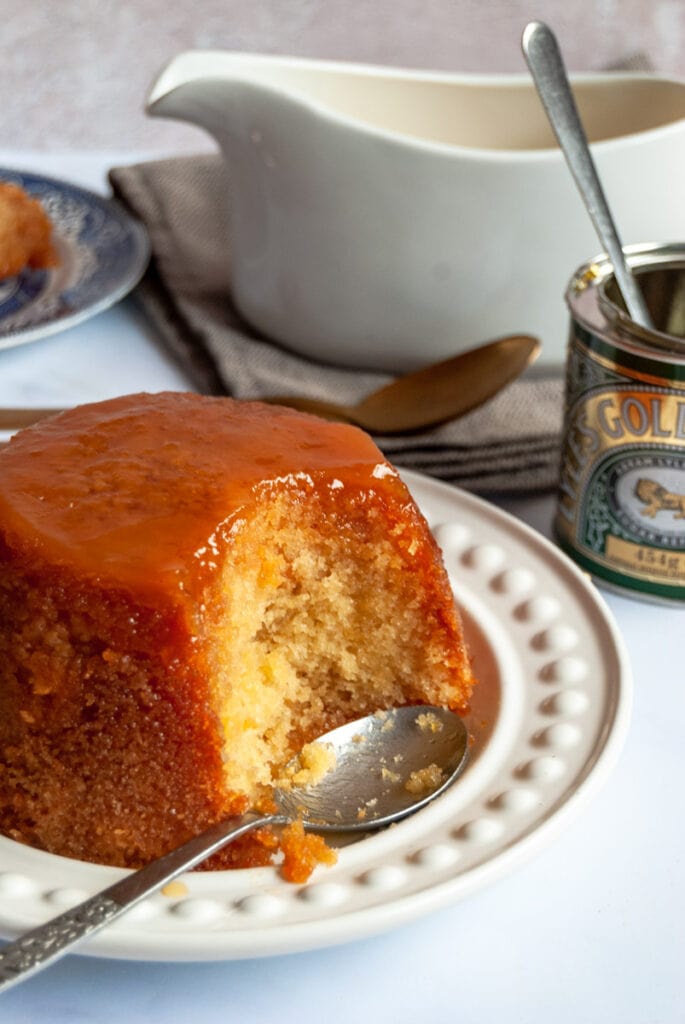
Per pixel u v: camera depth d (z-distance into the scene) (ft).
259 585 2.16
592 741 2.06
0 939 1.94
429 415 2.52
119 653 2.00
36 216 2.84
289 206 2.62
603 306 2.28
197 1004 1.90
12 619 2.03
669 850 2.06
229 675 2.08
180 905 1.90
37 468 2.13
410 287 2.63
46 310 2.75
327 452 2.21
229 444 2.19
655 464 2.27
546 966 1.94
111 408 2.25
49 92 3.98
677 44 4.03
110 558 2.01
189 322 2.78
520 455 2.55
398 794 2.08
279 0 3.86
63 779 2.03
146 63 3.95
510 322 2.67
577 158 2.32
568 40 3.99
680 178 2.60
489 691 2.17
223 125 2.62
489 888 2.01
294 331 2.72
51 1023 1.89
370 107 2.86
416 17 3.92
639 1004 1.91
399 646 2.23
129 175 3.07
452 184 2.55
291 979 1.93
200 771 2.01
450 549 2.33
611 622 2.20
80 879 1.94
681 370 2.22
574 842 2.06
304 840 1.98
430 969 1.94
